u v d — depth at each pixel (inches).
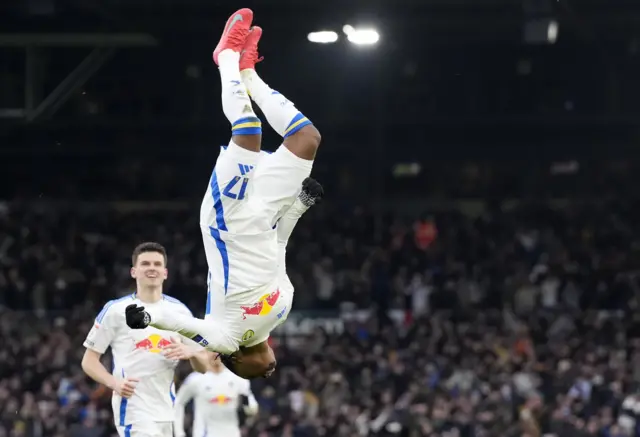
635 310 1071.6
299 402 885.2
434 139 1414.9
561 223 1322.6
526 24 1011.3
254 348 356.5
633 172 1405.0
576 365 923.4
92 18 1107.9
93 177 1432.1
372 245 1288.1
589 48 1334.9
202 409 632.4
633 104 1360.7
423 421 832.3
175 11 1075.3
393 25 1091.9
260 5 1040.8
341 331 1063.0
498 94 1382.9
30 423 856.3
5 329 1042.7
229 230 343.9
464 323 1057.5
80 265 1218.0
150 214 1369.3
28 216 1339.8
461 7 1054.4
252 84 363.3
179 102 1381.6
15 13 1083.9
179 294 1139.3
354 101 1381.6
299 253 1247.5
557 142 1411.2
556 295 1153.4
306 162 353.1
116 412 448.5
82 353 973.8
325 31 992.9
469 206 1419.8
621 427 828.0
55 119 1364.4
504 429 828.0
